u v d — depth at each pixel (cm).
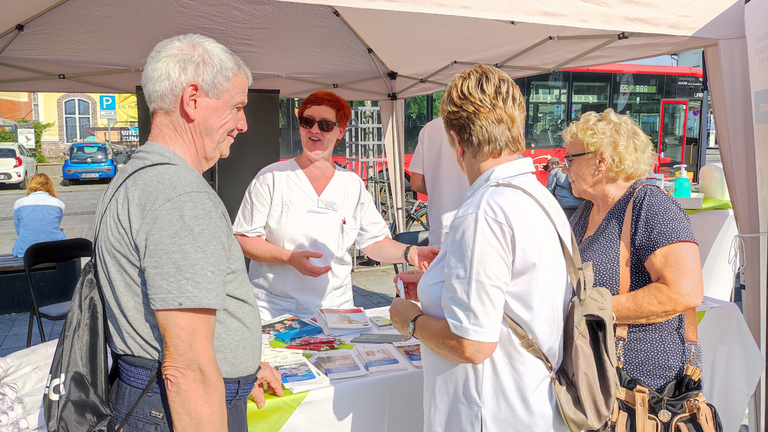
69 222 1180
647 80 1073
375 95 620
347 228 256
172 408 102
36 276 396
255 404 157
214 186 536
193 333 101
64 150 2806
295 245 246
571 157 194
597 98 1048
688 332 181
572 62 461
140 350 108
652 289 172
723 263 440
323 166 251
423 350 143
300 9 438
